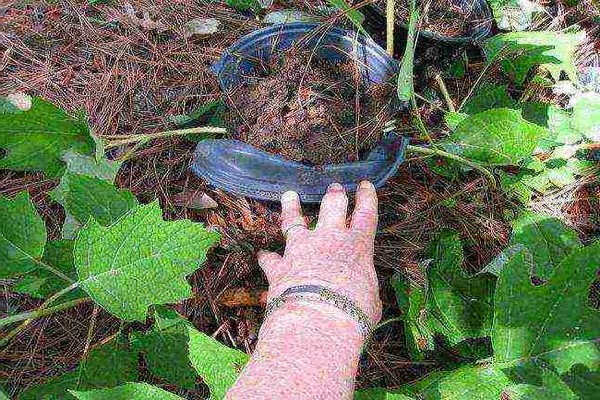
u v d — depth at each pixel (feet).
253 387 1.39
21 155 2.14
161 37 2.89
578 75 2.80
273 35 2.60
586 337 1.81
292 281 1.71
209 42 2.88
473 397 1.85
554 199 2.51
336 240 1.84
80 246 1.79
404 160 2.40
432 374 2.00
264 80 2.56
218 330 2.24
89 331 2.18
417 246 2.39
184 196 2.46
